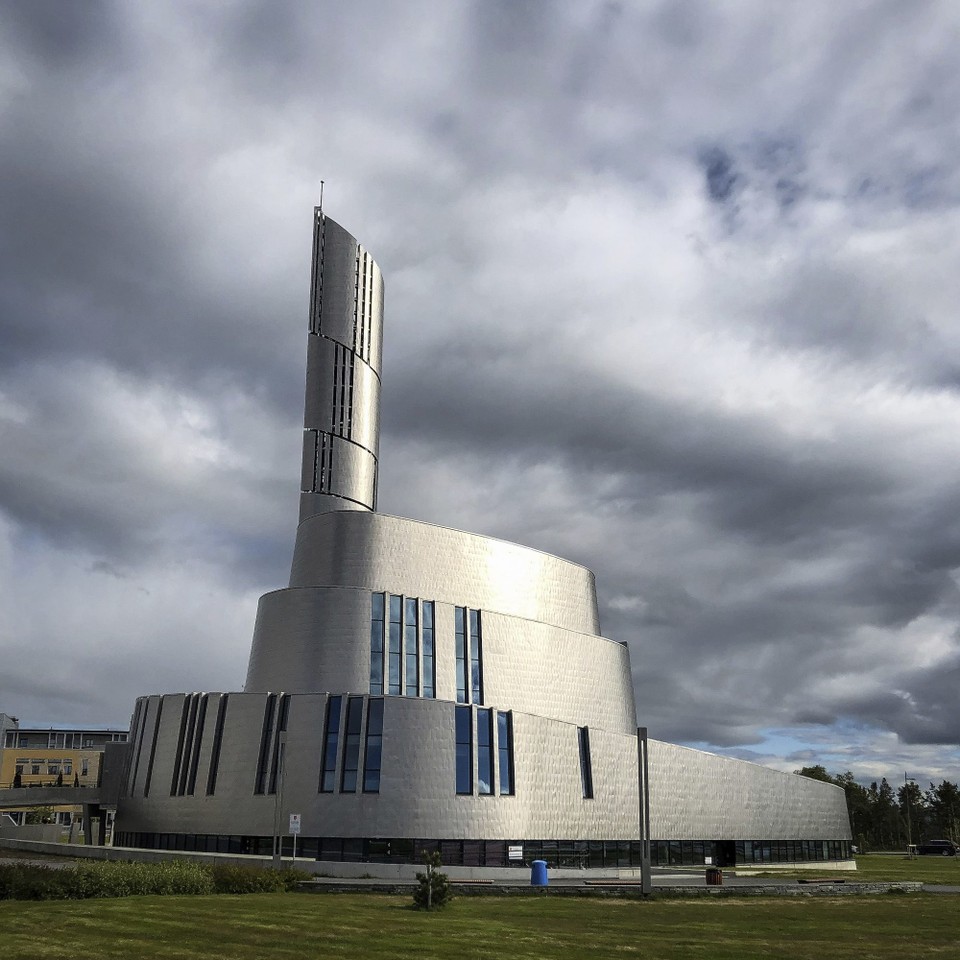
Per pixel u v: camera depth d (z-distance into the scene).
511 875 64.31
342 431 93.25
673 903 47.16
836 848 97.25
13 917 32.19
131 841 76.94
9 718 155.62
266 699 70.25
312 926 32.56
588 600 91.12
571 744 73.62
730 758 86.88
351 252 98.31
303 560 80.44
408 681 74.81
